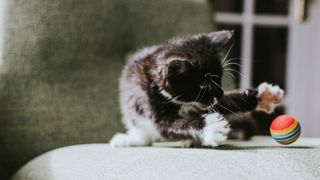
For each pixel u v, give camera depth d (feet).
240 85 4.79
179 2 3.85
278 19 4.94
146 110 3.05
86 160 2.71
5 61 3.32
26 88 3.32
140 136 3.13
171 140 3.24
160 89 2.93
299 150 2.62
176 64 2.78
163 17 3.80
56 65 3.42
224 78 3.47
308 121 4.99
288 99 4.99
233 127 3.34
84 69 3.51
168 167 2.47
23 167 3.02
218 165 2.43
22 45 3.35
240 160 2.48
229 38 2.93
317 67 4.98
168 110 2.99
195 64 2.82
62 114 3.37
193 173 2.39
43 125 3.31
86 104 3.46
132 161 2.58
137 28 3.75
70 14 3.49
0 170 3.22
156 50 3.10
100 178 2.50
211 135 2.79
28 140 3.27
